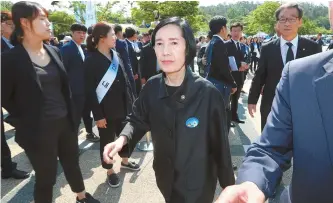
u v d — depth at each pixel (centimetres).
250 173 94
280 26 287
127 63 374
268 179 94
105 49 288
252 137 462
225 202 79
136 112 167
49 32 203
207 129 154
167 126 153
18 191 302
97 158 390
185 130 151
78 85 402
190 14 2675
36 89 193
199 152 154
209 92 154
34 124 195
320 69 99
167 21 146
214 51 373
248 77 1183
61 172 344
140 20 2719
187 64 154
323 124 95
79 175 245
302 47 286
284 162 103
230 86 379
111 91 291
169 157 155
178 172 156
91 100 286
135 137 162
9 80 188
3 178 326
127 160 346
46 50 215
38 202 215
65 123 219
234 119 540
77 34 409
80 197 253
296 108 100
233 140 448
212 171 165
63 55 399
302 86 100
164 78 158
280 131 105
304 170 99
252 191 85
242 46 783
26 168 358
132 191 303
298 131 99
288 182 311
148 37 892
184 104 151
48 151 206
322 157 96
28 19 192
